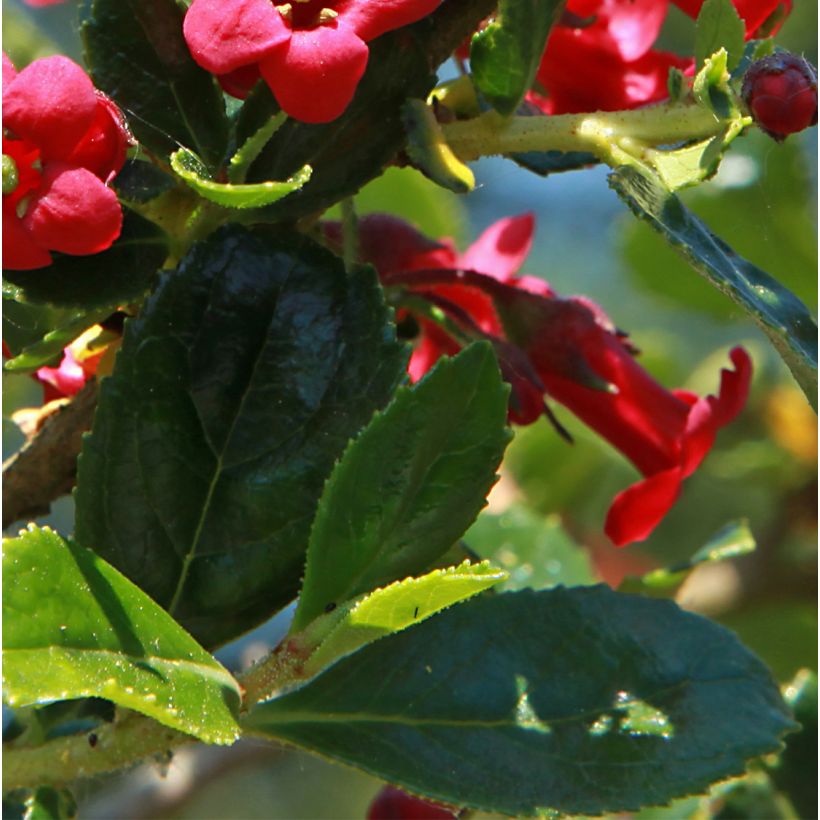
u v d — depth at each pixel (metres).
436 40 0.38
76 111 0.36
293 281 0.38
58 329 0.38
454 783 0.38
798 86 0.37
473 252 0.44
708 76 0.37
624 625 0.39
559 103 0.41
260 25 0.36
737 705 0.38
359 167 0.38
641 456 0.42
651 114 0.38
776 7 0.40
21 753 0.38
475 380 0.37
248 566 0.38
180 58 0.38
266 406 0.38
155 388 0.38
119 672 0.36
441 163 0.38
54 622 0.36
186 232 0.38
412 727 0.38
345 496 0.37
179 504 0.38
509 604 0.39
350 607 0.37
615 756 0.38
